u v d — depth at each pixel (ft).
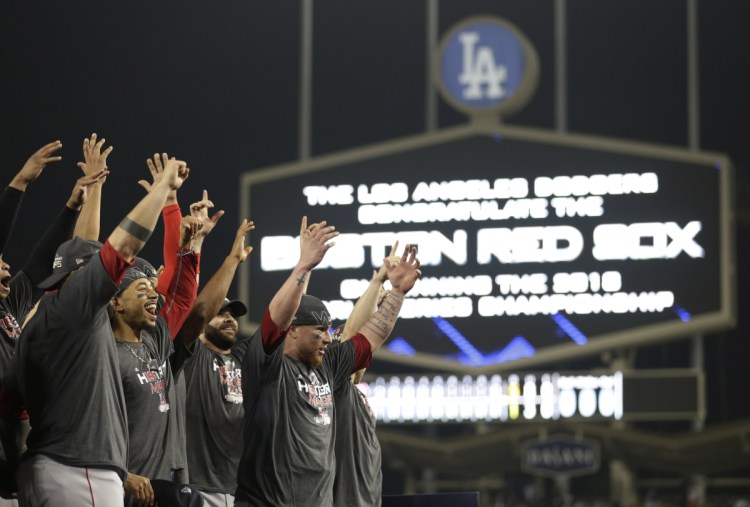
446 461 71.56
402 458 72.23
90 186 21.30
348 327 27.02
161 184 17.56
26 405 17.83
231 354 25.03
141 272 20.26
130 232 17.26
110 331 18.30
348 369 23.41
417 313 70.59
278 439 20.88
